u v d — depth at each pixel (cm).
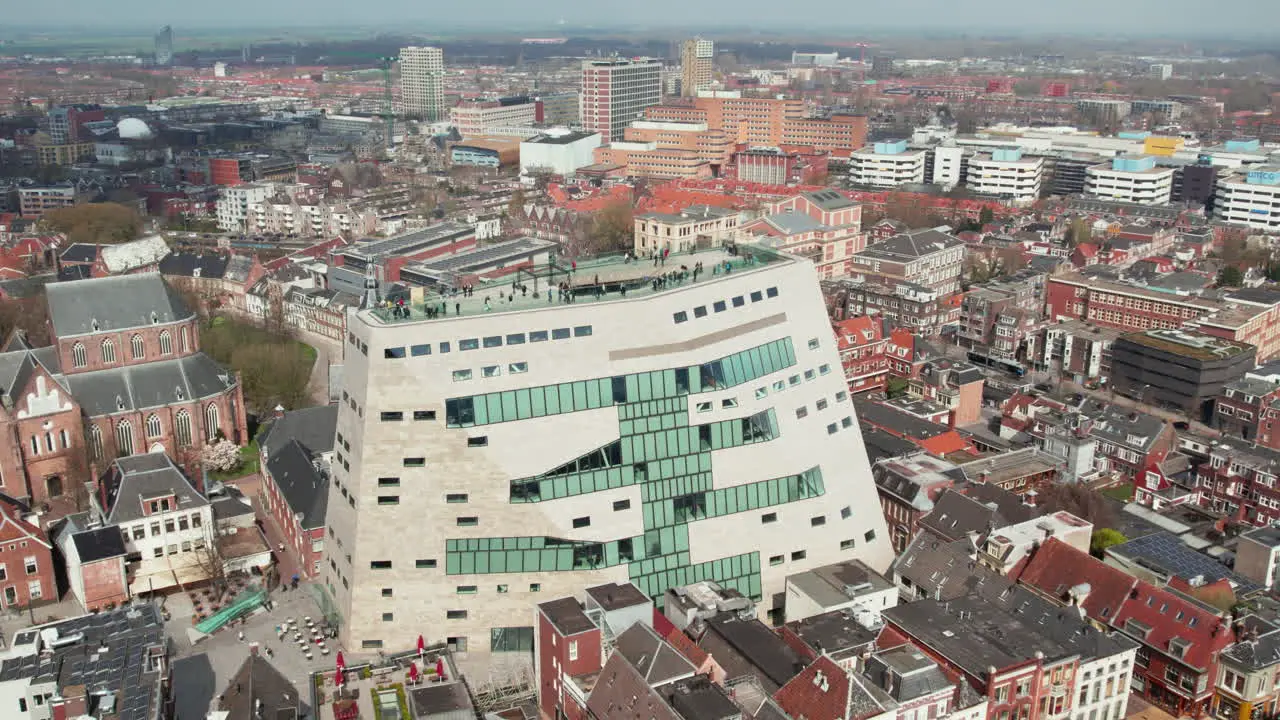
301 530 18288
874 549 18125
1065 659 13925
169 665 15012
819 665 12975
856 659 13950
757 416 17000
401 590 15862
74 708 12519
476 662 15988
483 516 15825
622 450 16200
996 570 16812
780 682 13512
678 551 16638
